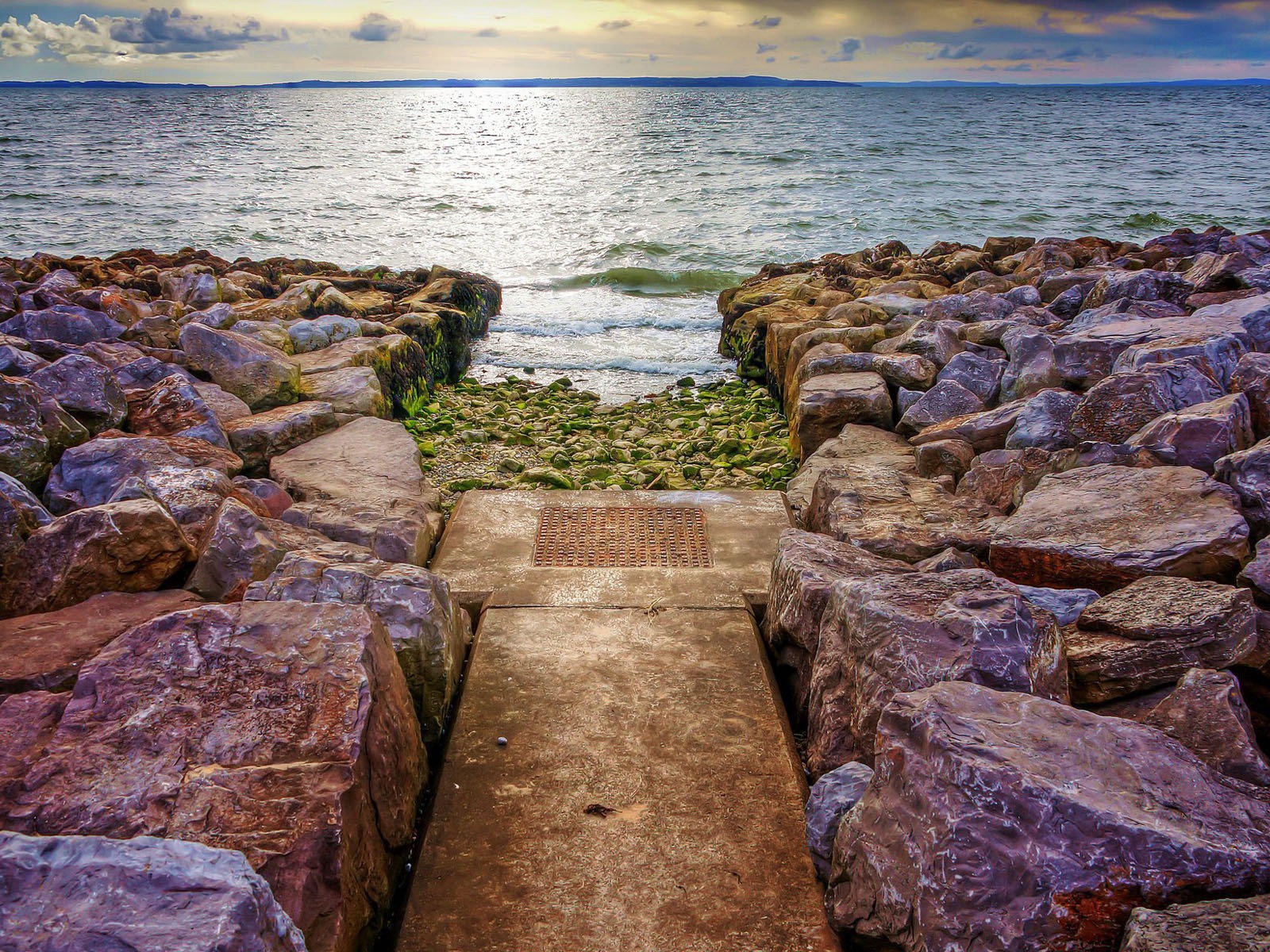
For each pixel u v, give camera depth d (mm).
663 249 17875
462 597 4379
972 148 41812
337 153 41938
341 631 2873
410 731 2988
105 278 11609
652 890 2631
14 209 22609
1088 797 2154
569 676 3695
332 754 2494
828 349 7871
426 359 9297
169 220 21109
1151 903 2021
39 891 1623
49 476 4824
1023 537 3943
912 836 2254
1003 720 2438
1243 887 2029
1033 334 6867
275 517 4824
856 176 29812
